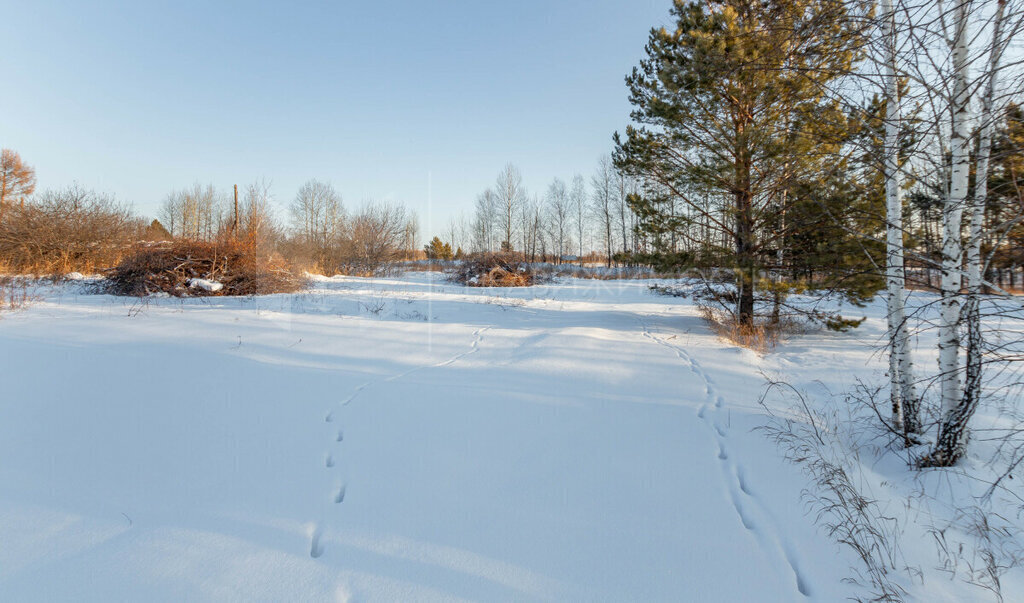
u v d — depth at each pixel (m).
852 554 2.48
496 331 8.66
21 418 3.77
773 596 2.16
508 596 2.12
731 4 7.23
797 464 3.41
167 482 2.97
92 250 15.83
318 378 5.35
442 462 3.38
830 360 6.75
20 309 9.09
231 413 4.16
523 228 41.66
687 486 3.10
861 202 5.48
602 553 2.43
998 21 3.01
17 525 2.44
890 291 4.01
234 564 2.25
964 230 3.50
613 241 37.88
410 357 6.51
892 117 3.67
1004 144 3.16
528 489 3.04
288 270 14.89
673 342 7.80
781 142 7.22
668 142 8.73
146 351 6.02
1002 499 2.86
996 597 2.20
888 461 3.58
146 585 2.08
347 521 2.65
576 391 4.97
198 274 12.64
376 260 22.80
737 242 8.54
